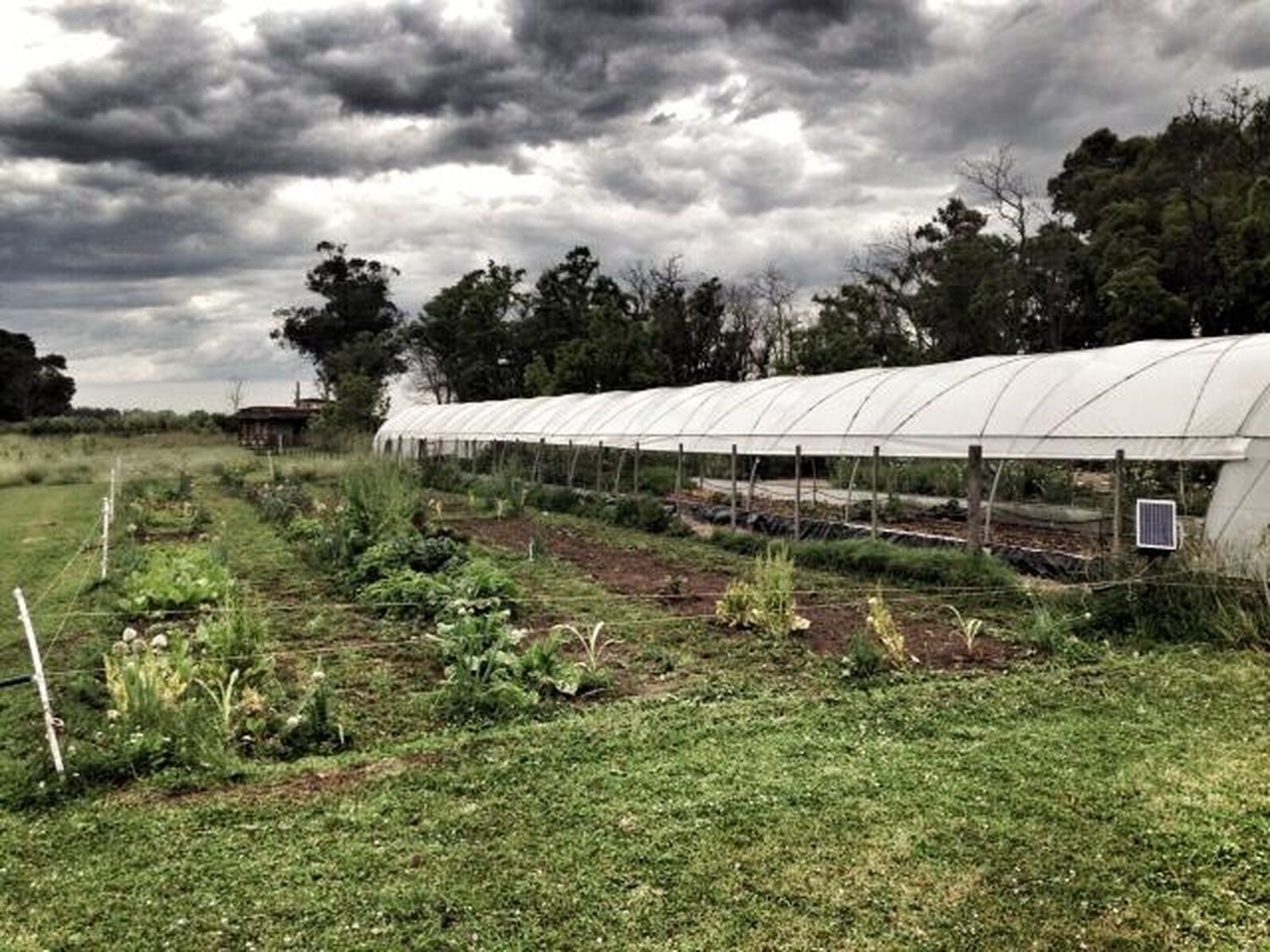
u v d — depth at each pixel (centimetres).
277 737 616
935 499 1988
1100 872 425
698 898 410
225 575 1138
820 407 1680
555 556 1461
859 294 4725
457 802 514
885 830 469
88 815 504
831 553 1277
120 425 5741
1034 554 1191
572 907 404
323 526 1556
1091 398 1178
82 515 2136
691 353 4991
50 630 954
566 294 5656
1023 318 4125
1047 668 759
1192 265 2983
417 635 917
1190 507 1394
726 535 1554
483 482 2575
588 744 601
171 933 388
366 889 421
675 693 717
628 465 2870
